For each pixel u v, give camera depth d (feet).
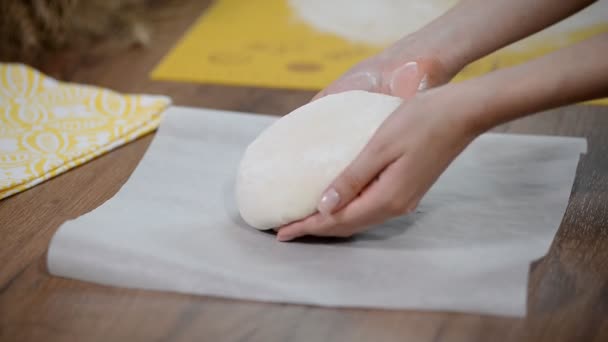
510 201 2.87
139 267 2.55
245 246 2.65
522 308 2.40
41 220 2.87
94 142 3.25
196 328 2.41
